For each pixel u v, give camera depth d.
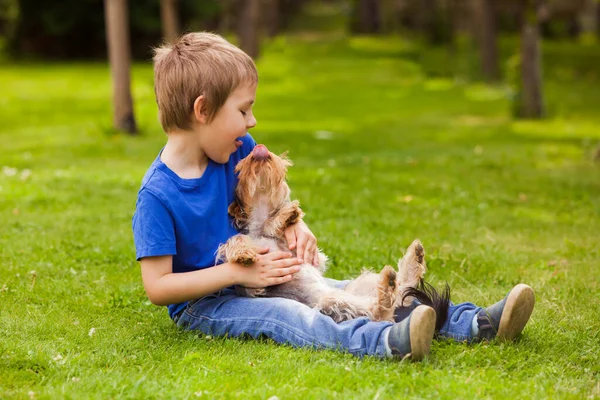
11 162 10.05
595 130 14.30
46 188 8.28
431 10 36.09
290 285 3.89
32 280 5.04
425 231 6.55
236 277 3.69
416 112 17.45
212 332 3.87
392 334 3.41
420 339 3.34
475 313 3.76
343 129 14.38
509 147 12.05
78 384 3.22
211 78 3.68
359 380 3.22
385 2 45.22
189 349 3.68
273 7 40.34
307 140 12.62
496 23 23.41
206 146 3.82
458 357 3.49
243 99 3.76
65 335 3.96
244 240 3.77
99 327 4.09
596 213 7.46
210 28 38.34
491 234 6.49
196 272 3.71
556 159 10.88
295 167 9.78
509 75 16.73
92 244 6.01
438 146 12.20
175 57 3.76
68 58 35.19
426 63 29.27
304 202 7.61
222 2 36.72
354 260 5.52
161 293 3.68
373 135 13.54
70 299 4.63
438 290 4.79
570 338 3.88
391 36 41.56
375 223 6.75
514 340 3.75
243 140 4.18
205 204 3.84
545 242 6.28
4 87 22.08
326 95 20.95
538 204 7.84
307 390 3.14
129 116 12.84
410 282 3.83
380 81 24.59
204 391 3.14
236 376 3.32
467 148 11.90
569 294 4.74
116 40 12.66
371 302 3.68
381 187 8.55
